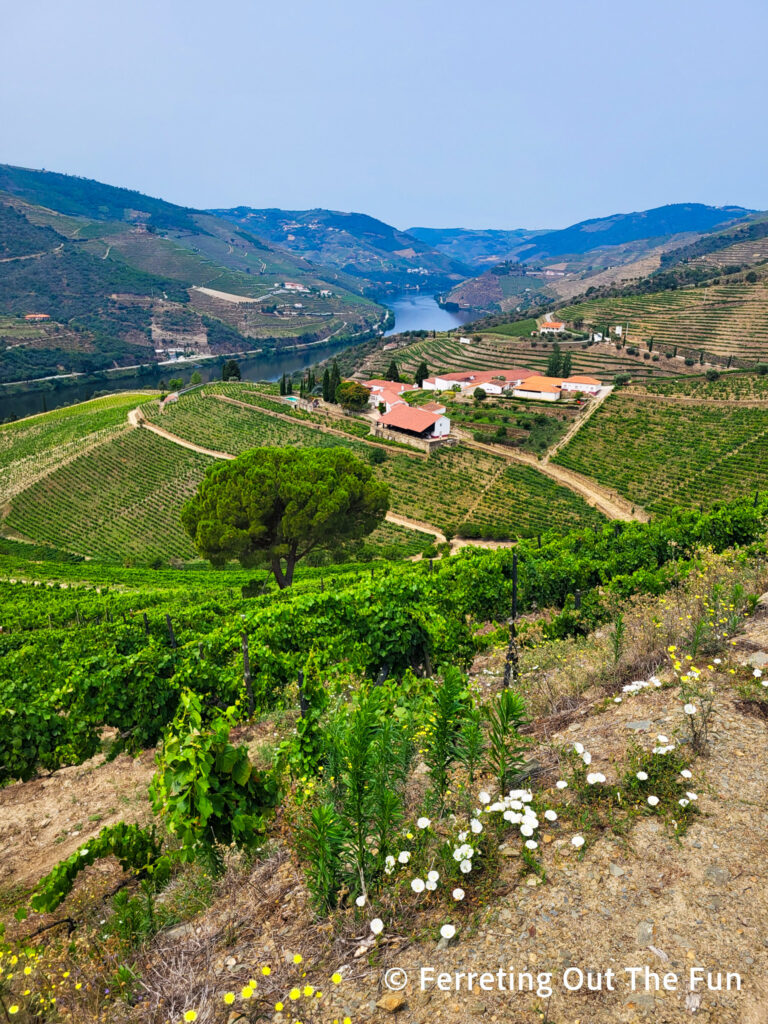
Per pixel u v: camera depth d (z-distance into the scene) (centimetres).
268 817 524
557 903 390
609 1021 310
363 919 407
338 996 355
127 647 1494
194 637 1464
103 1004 393
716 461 7456
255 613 1407
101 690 1056
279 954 399
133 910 460
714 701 595
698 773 488
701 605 841
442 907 407
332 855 427
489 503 7100
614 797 478
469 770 520
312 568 4472
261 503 2758
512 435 8950
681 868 402
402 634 1115
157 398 11938
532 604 1625
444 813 493
